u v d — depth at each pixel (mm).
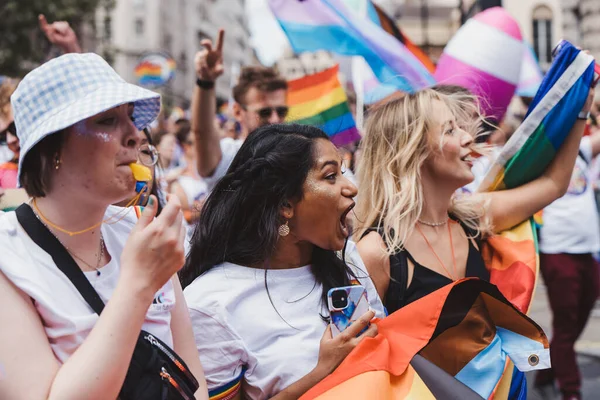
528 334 2350
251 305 2174
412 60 4734
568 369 4863
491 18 4121
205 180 4523
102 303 1632
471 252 2799
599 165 7996
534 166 2930
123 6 55469
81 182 1590
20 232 1606
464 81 3984
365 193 2822
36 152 1598
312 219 2172
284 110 4633
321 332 2197
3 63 24812
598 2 29047
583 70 2877
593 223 5012
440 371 2115
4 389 1456
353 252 2449
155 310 1735
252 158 2211
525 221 2932
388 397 1974
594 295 5035
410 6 40500
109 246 1744
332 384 1985
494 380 2262
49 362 1503
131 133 1633
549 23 31609
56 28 3967
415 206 2693
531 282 2740
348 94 6730
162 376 1639
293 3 4785
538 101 2918
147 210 1568
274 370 2115
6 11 23969
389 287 2615
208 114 4363
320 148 2197
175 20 64688
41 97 1585
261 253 2203
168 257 1541
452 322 2275
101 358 1451
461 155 2732
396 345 2141
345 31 4723
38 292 1546
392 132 2758
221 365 2100
